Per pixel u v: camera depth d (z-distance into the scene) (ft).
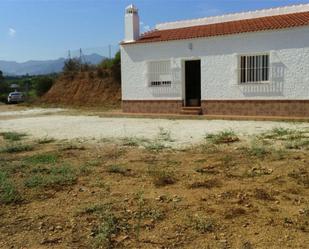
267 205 19.36
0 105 146.30
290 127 47.88
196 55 67.26
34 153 35.81
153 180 24.47
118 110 89.15
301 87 57.62
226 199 20.42
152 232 16.66
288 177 23.95
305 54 56.85
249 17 72.02
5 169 28.40
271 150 32.30
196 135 43.50
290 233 16.12
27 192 22.66
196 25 78.54
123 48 76.13
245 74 63.00
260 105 61.36
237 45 62.69
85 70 139.03
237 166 27.32
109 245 15.57
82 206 20.03
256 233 16.22
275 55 59.31
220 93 65.21
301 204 19.38
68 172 26.99
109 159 31.78
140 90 74.84
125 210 19.22
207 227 16.89
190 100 70.74
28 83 205.16
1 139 46.96
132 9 75.82
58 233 16.90
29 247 15.69
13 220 18.48
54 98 134.41
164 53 70.95
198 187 22.72
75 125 60.29
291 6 67.41
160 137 43.16
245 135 41.96
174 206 19.58
